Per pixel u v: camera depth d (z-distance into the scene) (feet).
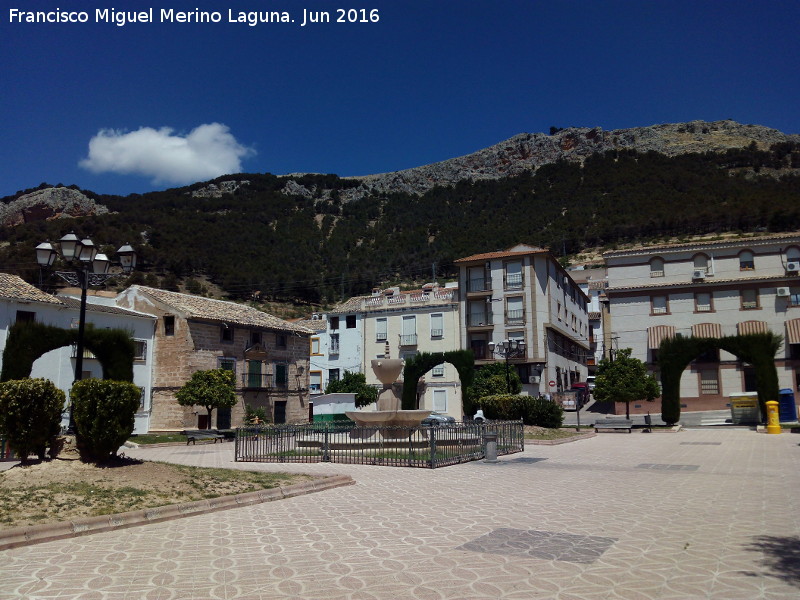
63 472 35.50
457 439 65.31
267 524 27.86
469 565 20.75
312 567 20.51
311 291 354.13
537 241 411.95
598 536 25.21
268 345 148.77
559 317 180.04
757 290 142.00
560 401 170.40
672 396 110.93
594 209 457.68
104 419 37.99
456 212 552.00
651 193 466.29
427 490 39.37
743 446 73.72
